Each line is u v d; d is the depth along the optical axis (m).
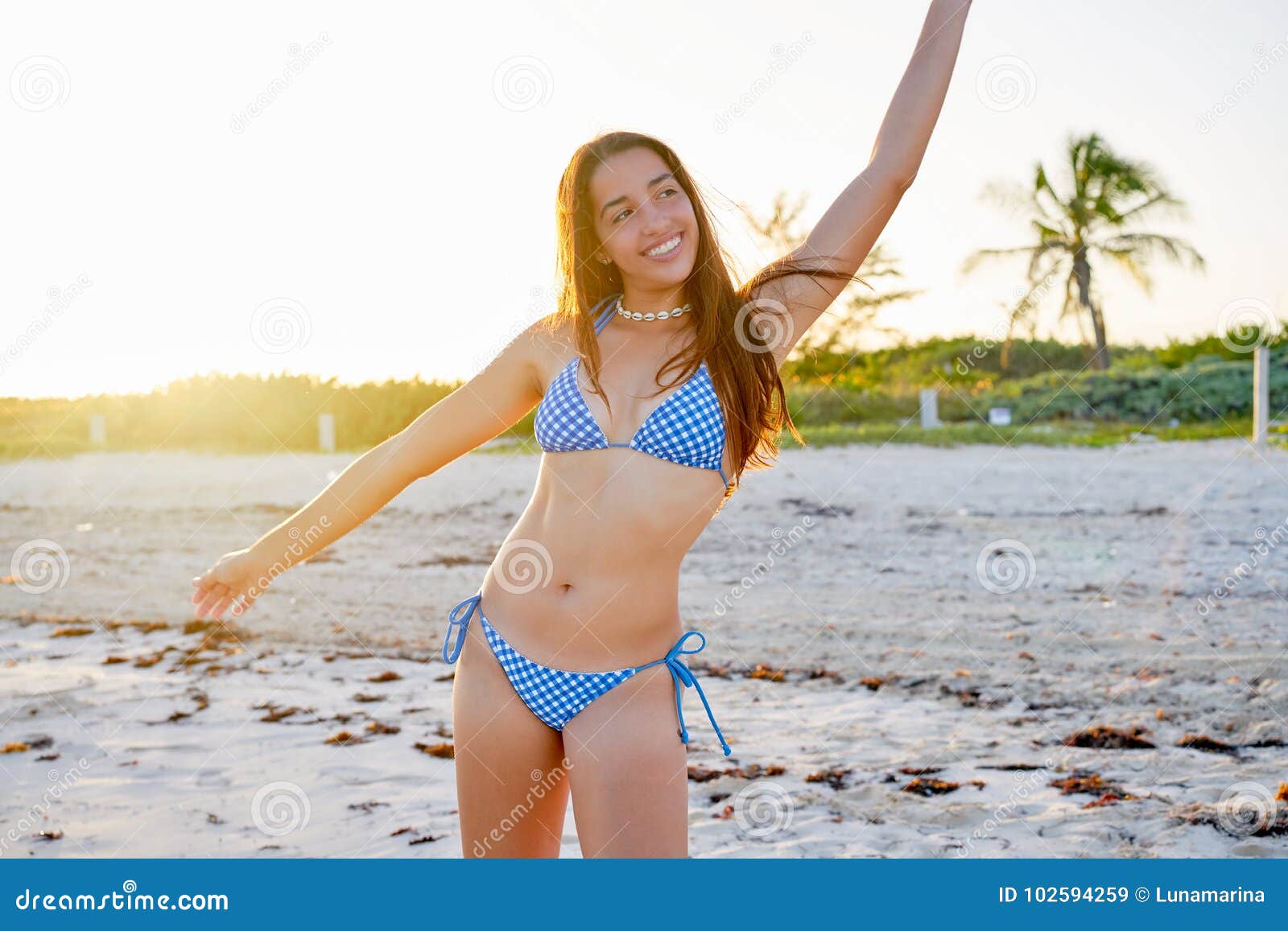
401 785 4.38
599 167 2.59
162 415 21.67
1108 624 6.75
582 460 2.59
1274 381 22.28
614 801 2.46
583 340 2.63
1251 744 4.59
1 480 17.03
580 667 2.54
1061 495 12.47
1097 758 4.50
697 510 2.59
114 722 5.31
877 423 22.50
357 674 6.14
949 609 7.30
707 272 2.64
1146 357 27.92
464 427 2.75
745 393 2.62
